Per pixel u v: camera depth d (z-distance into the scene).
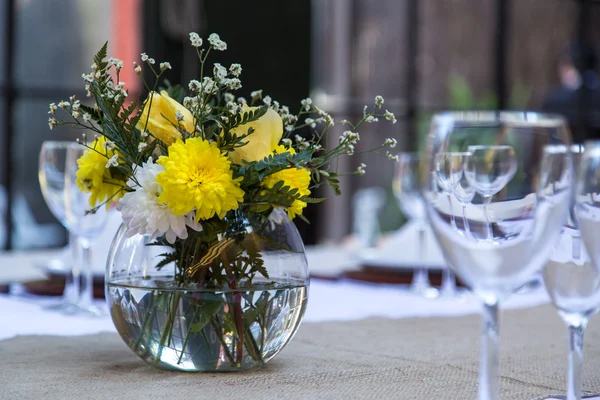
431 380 1.16
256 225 1.16
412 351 1.28
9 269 1.80
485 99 4.93
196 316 1.15
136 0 3.55
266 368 1.19
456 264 0.95
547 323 1.47
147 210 1.13
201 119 1.16
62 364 1.20
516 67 5.02
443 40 4.81
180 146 1.13
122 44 3.54
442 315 1.52
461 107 4.78
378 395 1.10
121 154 1.16
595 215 0.99
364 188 4.63
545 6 5.09
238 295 1.16
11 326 1.36
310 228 4.48
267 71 4.04
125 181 1.20
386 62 4.69
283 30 4.08
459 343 1.33
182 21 3.65
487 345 0.94
